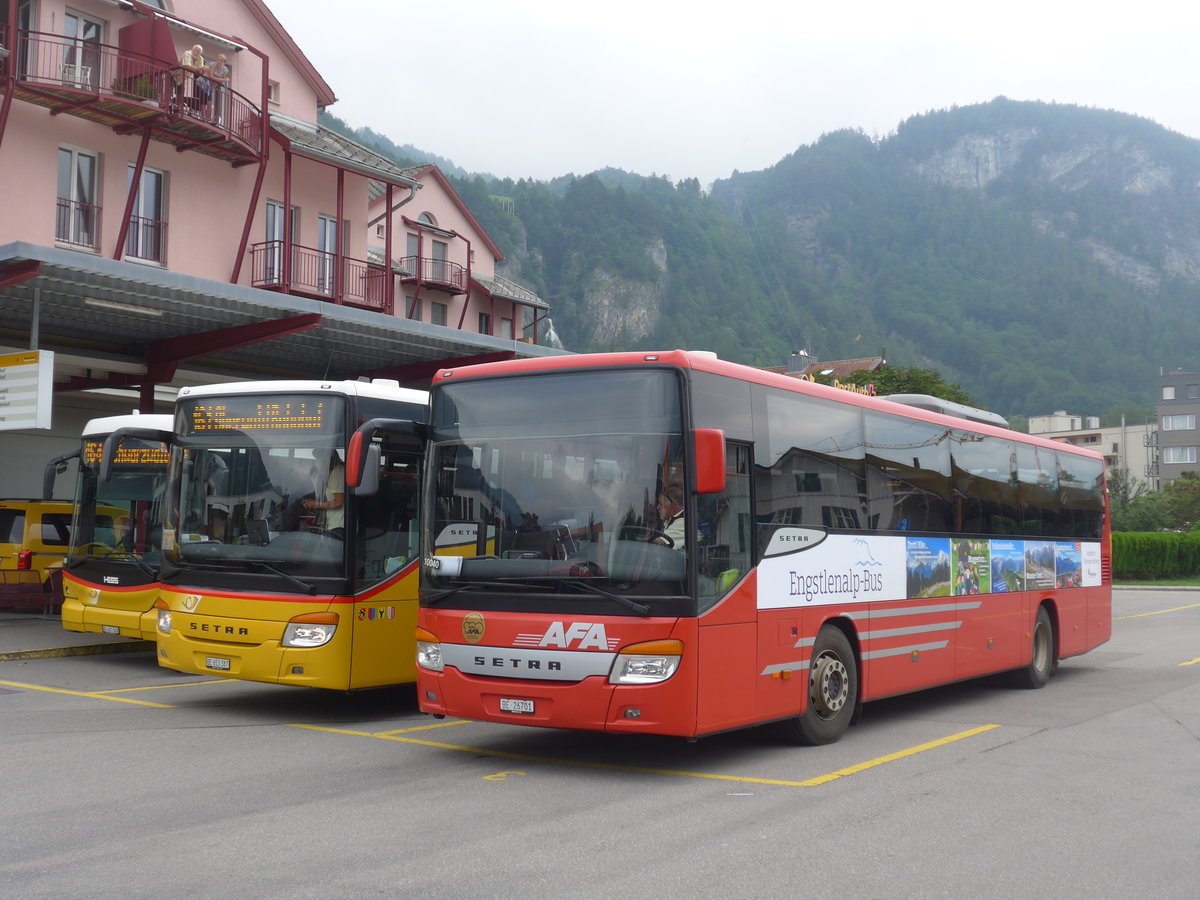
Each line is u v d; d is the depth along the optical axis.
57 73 25.34
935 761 9.09
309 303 17.34
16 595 19.02
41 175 25.39
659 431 8.10
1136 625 26.50
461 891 5.46
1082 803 7.61
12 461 26.88
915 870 5.97
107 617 14.61
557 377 8.47
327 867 5.84
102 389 23.78
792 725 9.57
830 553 9.85
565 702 7.98
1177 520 78.38
